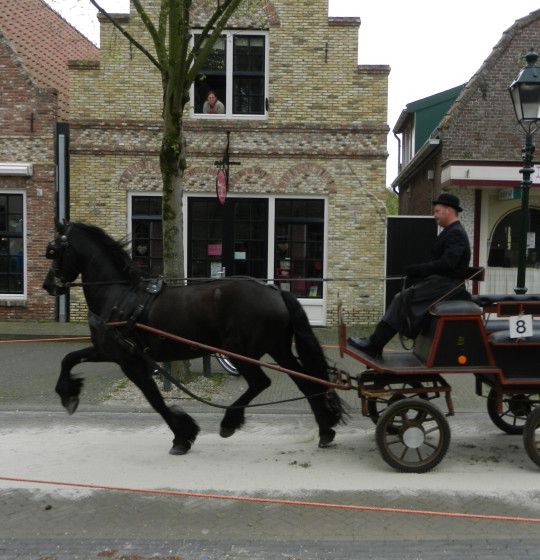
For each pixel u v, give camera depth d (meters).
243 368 6.05
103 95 13.94
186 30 8.23
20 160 14.18
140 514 4.88
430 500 5.13
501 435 6.93
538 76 8.68
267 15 13.75
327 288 14.18
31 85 14.05
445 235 5.91
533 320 6.02
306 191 14.03
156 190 14.05
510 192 14.09
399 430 5.82
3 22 15.37
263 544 4.41
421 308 5.84
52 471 5.78
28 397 8.45
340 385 5.93
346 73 13.86
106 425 7.28
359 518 4.81
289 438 6.82
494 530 4.61
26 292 14.38
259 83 14.07
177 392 8.59
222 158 13.99
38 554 4.26
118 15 13.74
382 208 14.01
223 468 5.86
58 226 6.43
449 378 9.71
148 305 5.99
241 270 14.29
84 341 12.73
